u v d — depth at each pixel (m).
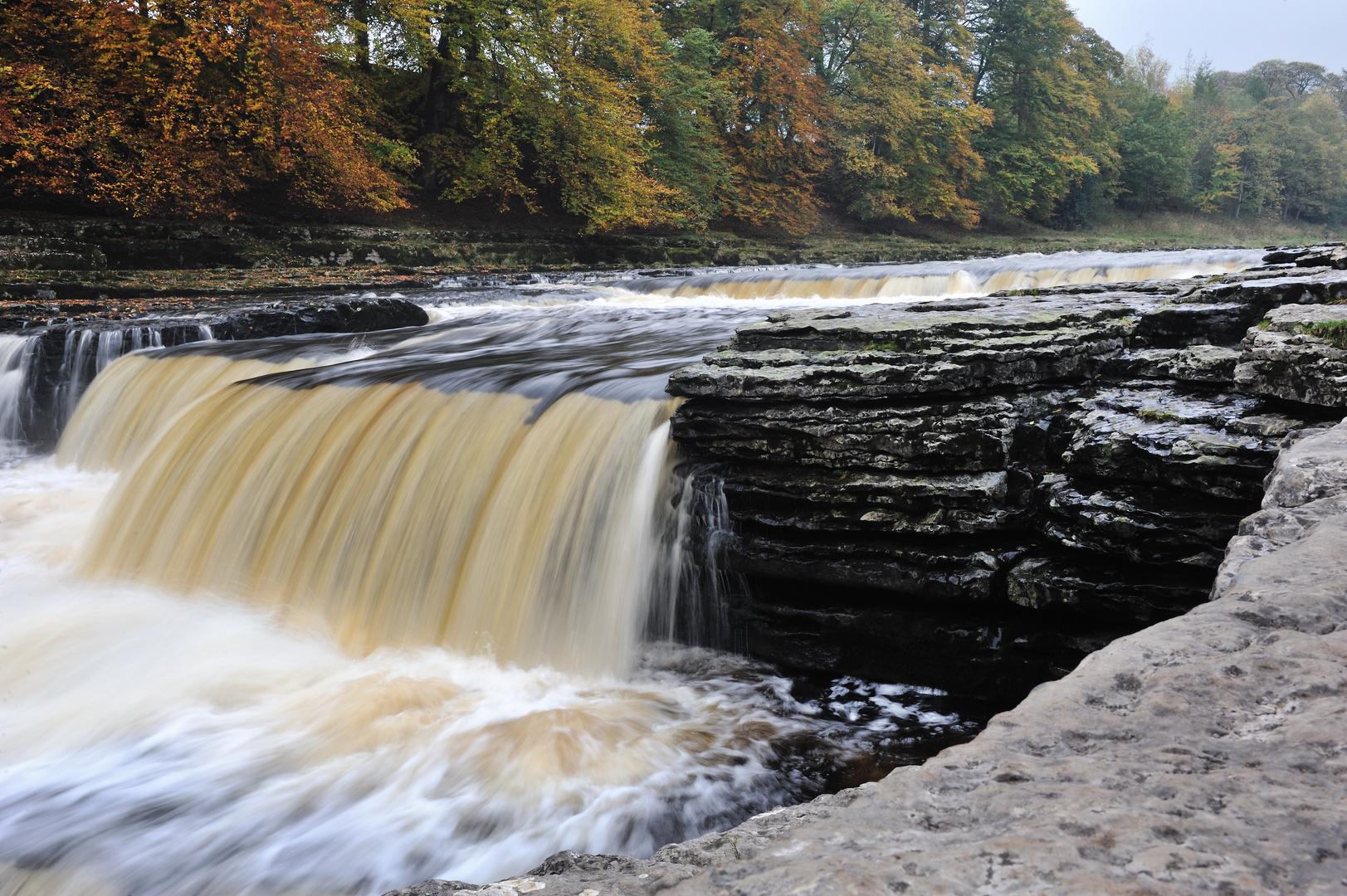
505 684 5.46
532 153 33.75
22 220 18.39
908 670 5.18
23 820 4.05
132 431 10.12
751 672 5.52
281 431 7.68
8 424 11.09
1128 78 65.88
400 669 5.65
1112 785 1.31
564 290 18.97
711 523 5.66
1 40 19.73
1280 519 2.69
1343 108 99.81
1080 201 57.47
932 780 1.41
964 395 5.21
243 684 5.36
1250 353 4.67
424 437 7.00
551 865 1.70
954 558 4.89
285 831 3.95
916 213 49.19
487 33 28.39
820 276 19.83
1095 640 4.63
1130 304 6.86
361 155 25.09
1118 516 4.49
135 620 6.33
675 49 33.75
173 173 21.14
